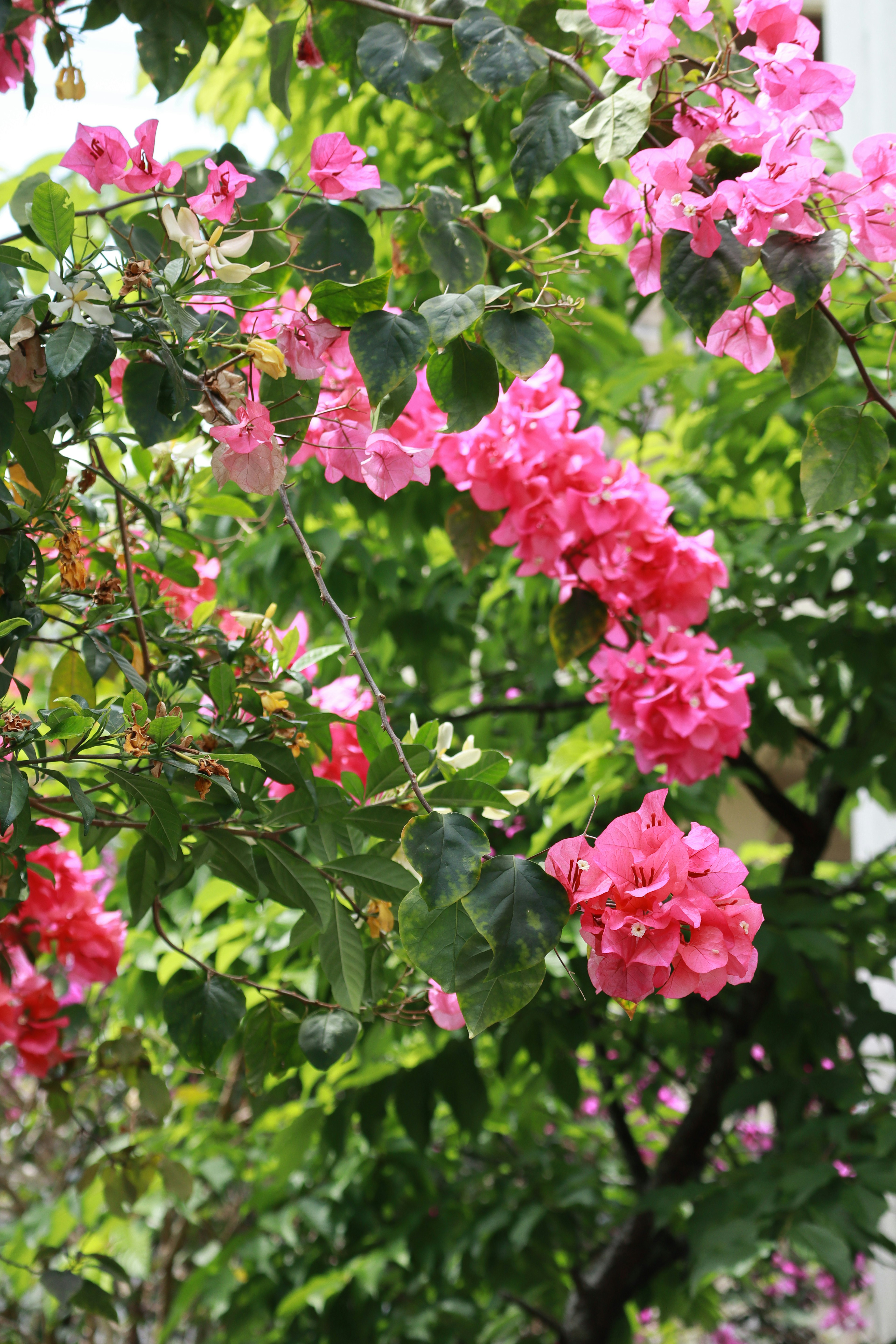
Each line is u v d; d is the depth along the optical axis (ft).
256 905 7.92
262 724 6.18
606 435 11.48
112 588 6.26
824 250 5.75
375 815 6.09
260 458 5.91
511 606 10.96
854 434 5.90
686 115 5.90
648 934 5.51
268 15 6.55
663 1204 8.83
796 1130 8.69
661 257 5.86
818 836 11.43
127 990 8.92
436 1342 9.94
